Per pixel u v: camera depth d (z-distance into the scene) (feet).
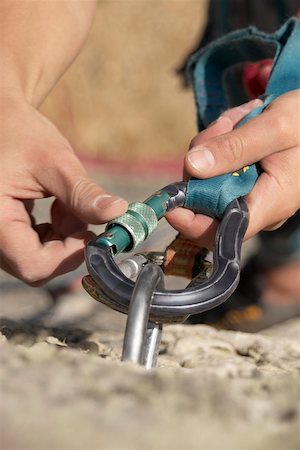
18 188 5.67
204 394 3.24
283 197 4.99
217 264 4.38
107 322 9.20
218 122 5.16
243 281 9.95
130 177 20.03
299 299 9.87
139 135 21.86
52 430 2.64
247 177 4.92
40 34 6.07
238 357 5.97
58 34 6.13
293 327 10.02
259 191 4.92
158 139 21.91
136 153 21.52
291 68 5.37
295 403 3.23
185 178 4.98
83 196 5.27
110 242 4.37
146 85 22.62
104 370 3.43
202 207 4.76
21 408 2.83
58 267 5.77
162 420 2.87
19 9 6.09
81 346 5.73
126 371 3.48
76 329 6.76
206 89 5.96
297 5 8.78
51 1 6.16
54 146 5.65
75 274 10.22
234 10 9.25
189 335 6.40
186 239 4.87
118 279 4.15
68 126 21.77
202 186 4.76
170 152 21.74
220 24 9.39
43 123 5.77
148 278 4.02
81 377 3.28
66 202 5.46
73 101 21.90
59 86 21.77
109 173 20.31
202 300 4.10
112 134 21.80
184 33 23.17
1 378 3.18
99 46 22.57
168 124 22.12
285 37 5.55
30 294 10.22
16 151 5.65
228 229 4.60
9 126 5.71
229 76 6.08
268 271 9.77
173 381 3.40
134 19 23.22
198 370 4.24
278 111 4.99
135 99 22.50
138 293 3.97
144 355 4.19
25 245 5.67
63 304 9.83
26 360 3.49
